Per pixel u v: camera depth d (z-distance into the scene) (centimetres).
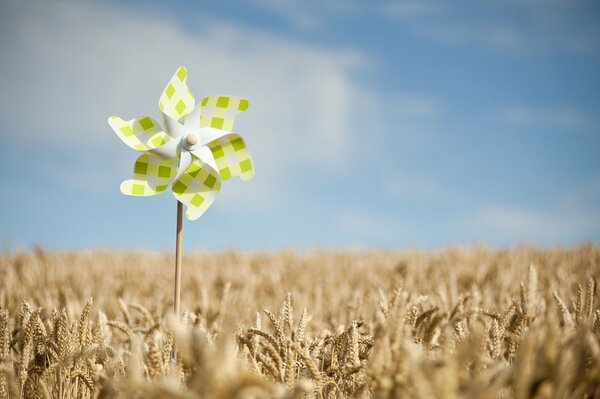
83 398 272
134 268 832
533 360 184
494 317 299
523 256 820
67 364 253
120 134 328
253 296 568
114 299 514
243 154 351
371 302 459
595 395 187
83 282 643
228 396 153
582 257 756
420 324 291
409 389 181
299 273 737
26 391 256
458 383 176
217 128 353
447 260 834
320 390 238
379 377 192
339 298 511
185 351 176
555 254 825
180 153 329
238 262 952
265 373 254
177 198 327
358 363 248
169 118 332
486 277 615
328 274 714
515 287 520
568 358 177
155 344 226
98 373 232
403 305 209
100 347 266
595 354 193
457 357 174
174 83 345
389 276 670
